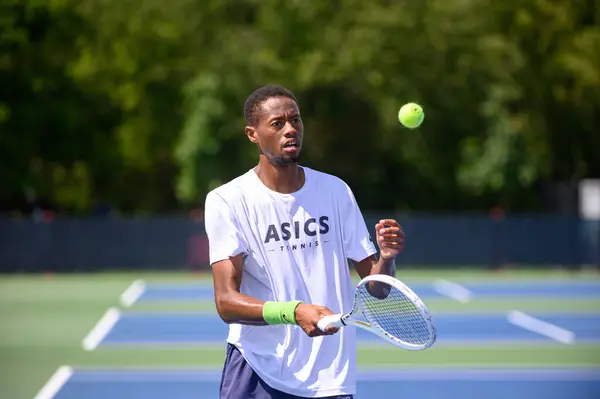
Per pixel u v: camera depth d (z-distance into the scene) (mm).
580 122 79438
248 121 11336
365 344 31844
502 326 36969
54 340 32844
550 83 77562
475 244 65500
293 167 11367
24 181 73062
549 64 77375
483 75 71438
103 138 75562
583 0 77750
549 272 64562
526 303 45906
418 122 12828
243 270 11328
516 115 76688
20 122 72000
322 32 70938
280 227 11281
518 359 28438
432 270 65500
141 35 74312
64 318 39750
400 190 76875
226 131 68688
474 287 54188
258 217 11242
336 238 11484
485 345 31609
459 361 28031
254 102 11211
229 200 11203
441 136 73250
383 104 70812
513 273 63781
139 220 63938
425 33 70750
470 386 23719
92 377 25078
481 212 77438
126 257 63969
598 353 29734
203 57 73812
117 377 25047
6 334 34531
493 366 27016
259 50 70062
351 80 70688
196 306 44312
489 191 73562
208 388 23375
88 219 63875
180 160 69312
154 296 49188
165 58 74500
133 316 40438
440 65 71000
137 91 75625
